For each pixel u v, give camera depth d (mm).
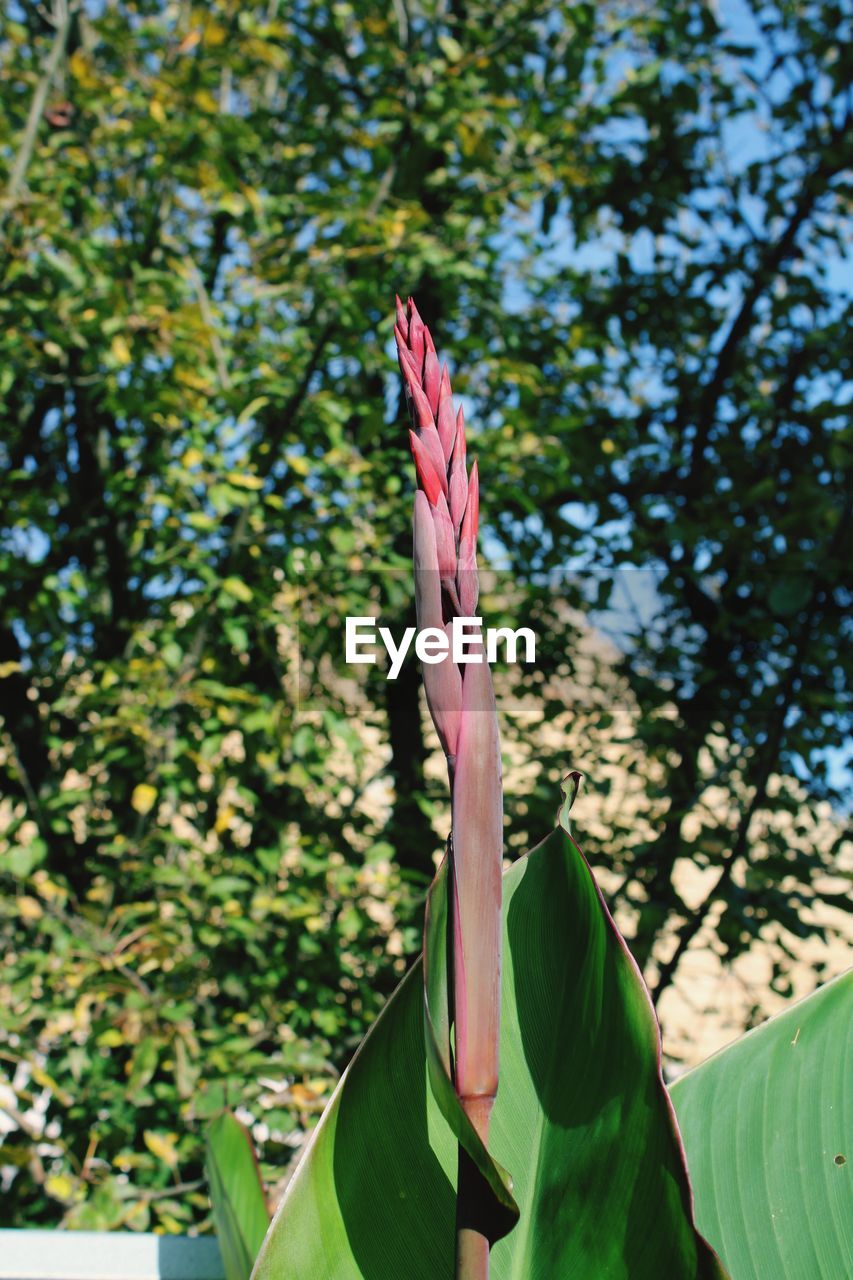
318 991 2934
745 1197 1075
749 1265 1040
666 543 3670
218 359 2961
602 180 3594
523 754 3646
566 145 3418
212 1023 2893
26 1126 2760
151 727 2855
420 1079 941
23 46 3523
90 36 3451
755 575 3549
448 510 729
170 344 2961
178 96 2957
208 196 3027
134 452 3066
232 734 2994
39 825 3229
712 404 3904
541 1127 901
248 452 3027
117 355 2736
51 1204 3178
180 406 2877
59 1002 2725
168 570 3086
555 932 927
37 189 3039
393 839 3371
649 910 3096
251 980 2840
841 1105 1106
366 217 2975
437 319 3512
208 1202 2752
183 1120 2820
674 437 4027
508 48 3463
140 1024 2627
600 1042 873
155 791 2746
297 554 2969
